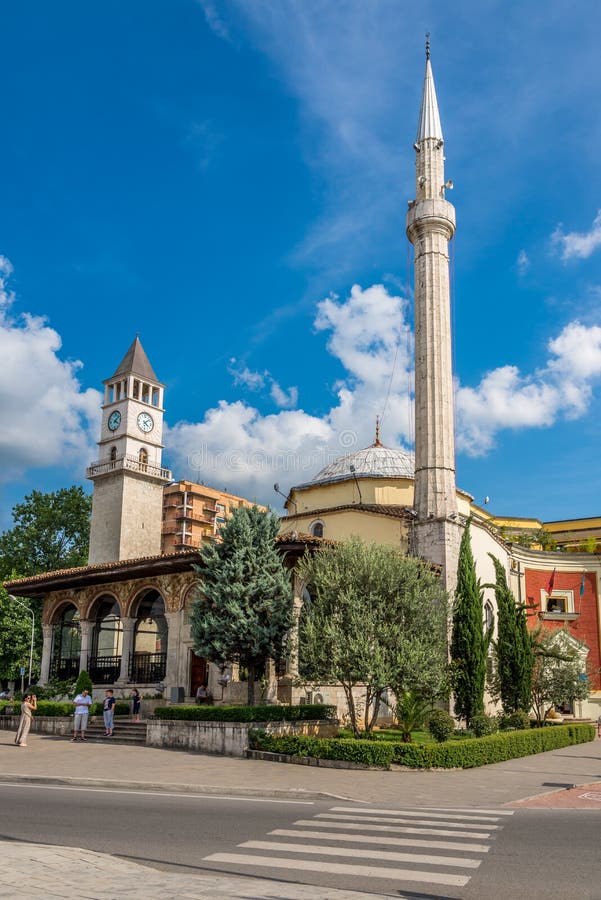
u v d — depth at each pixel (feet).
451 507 120.67
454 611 98.84
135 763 69.92
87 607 121.70
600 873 29.45
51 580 119.24
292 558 96.43
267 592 86.99
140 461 227.20
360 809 46.68
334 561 84.28
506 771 68.74
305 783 57.98
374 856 32.19
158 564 102.32
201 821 40.86
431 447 122.72
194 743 80.18
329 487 143.95
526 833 37.99
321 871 29.48
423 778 62.44
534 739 88.22
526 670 114.83
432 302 130.00
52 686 119.55
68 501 241.35
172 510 341.82
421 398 126.00
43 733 100.42
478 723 90.48
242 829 38.42
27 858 30.27
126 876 27.68
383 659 77.36
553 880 28.40
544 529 225.35
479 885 27.68
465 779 62.34
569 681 120.37
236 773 63.26
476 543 129.49
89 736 92.89
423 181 136.46
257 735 74.90
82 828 38.60
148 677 113.80
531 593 158.10
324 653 78.48
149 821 40.81
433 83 144.46
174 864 30.55
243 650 85.87
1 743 87.76
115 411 231.91
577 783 60.34
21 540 232.12
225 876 28.45
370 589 82.17
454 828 39.34
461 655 101.96
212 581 90.58
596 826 40.29
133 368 232.73
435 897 26.08
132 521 219.20
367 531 125.49
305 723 81.92
